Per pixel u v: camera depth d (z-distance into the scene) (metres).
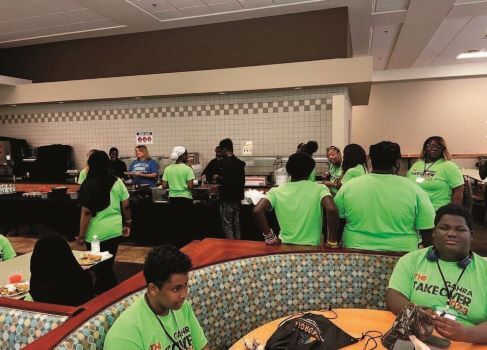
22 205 6.05
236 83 5.94
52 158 7.50
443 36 7.85
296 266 2.45
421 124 12.05
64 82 6.88
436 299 1.75
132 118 7.19
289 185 2.70
